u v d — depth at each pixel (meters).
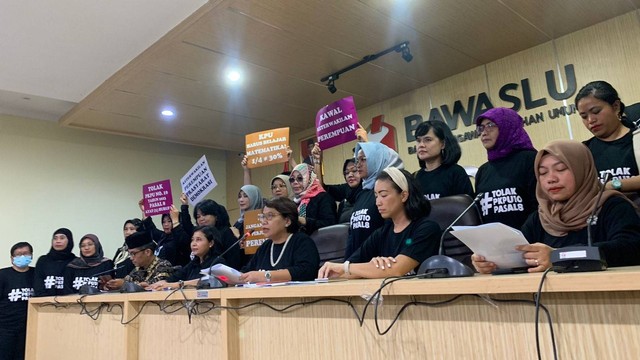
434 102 4.00
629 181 1.49
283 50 3.35
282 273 1.76
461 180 2.05
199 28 3.00
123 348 1.76
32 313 2.58
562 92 3.26
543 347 0.75
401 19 2.98
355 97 4.29
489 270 1.04
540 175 1.25
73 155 4.89
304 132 5.22
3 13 2.86
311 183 2.84
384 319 0.99
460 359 0.86
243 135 5.32
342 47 3.34
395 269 1.32
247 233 2.66
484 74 3.70
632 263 1.02
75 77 3.77
